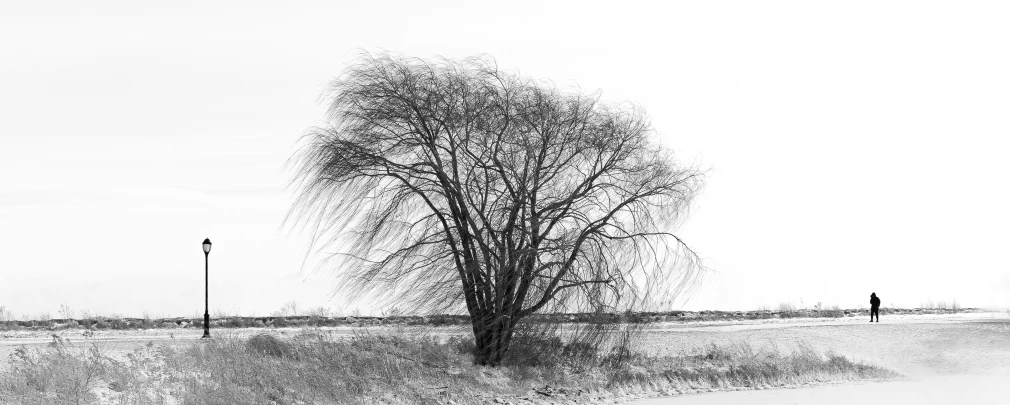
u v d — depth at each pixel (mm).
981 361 38281
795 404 28188
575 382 30547
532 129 30406
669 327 47938
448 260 30812
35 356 24641
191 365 25844
